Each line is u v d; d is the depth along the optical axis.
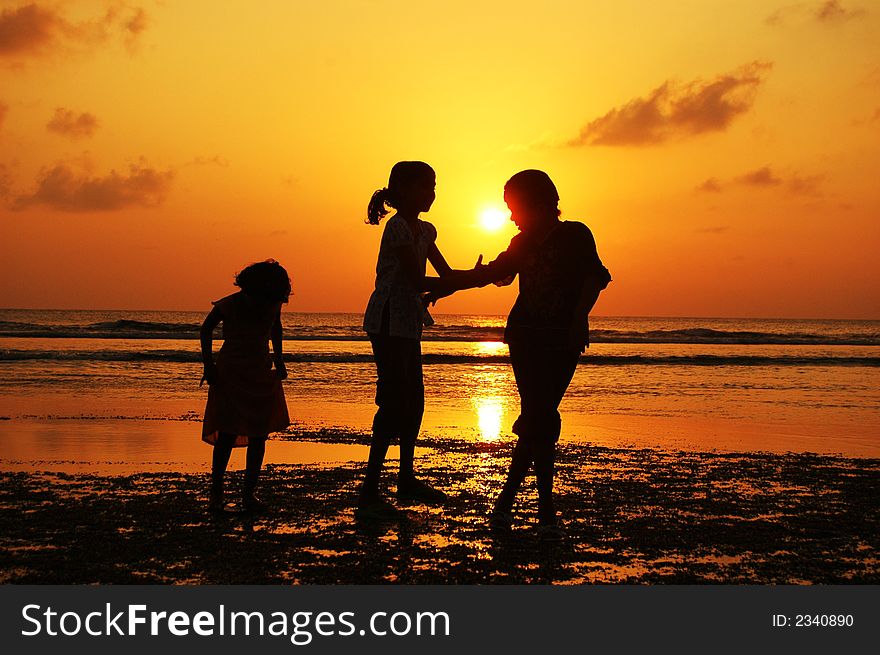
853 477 7.73
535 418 5.19
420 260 6.10
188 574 4.25
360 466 7.95
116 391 16.94
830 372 27.38
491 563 4.52
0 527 5.16
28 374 21.30
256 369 5.76
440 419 12.80
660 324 146.00
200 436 10.15
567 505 6.14
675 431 11.75
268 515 5.63
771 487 7.12
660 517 5.75
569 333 5.18
